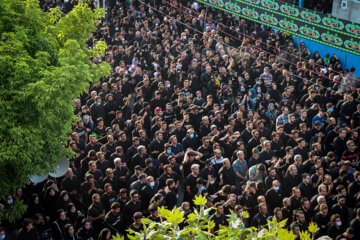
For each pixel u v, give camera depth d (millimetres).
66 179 13078
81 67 10445
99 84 17922
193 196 12555
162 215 4148
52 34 11383
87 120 15336
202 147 14484
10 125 9562
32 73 9898
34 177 10938
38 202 12484
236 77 19172
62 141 10727
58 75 9836
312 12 18172
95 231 11891
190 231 4199
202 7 26562
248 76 19141
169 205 12500
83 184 12672
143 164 14000
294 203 12125
